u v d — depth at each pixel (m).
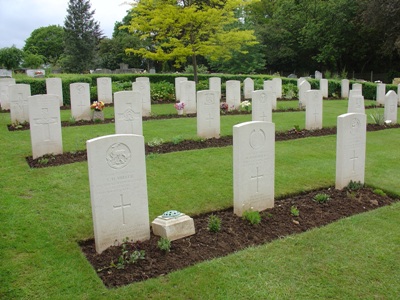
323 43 44.00
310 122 12.91
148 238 5.23
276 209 6.30
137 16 22.59
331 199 6.75
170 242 5.03
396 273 4.54
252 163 5.98
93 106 13.88
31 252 4.87
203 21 21.16
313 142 11.08
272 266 4.64
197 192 7.01
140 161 5.05
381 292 4.18
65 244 5.08
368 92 25.80
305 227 5.71
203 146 10.42
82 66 59.25
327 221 5.93
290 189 7.25
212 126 11.33
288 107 18.72
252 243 5.21
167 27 21.56
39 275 4.38
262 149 6.05
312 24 43.03
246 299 4.05
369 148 10.58
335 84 25.58
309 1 46.53
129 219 5.06
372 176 8.07
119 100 10.33
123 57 56.22
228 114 15.99
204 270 4.51
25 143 10.42
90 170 4.73
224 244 5.14
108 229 4.94
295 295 4.12
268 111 12.43
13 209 6.09
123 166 4.93
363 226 5.73
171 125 13.31
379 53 42.09
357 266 4.67
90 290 4.12
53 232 5.39
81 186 7.16
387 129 13.31
